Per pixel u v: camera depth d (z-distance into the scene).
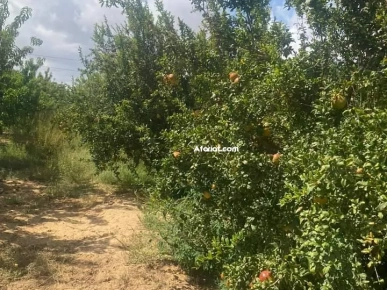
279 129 3.54
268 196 3.27
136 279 4.03
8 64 9.71
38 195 7.16
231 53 5.84
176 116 4.27
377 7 3.94
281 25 5.00
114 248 4.80
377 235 2.38
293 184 2.80
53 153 10.01
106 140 7.59
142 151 7.44
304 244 2.49
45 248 4.76
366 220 2.30
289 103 3.53
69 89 10.24
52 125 10.82
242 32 4.91
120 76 8.16
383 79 3.21
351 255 2.33
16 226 5.54
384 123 2.55
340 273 2.36
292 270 2.71
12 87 10.28
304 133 3.42
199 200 3.84
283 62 3.85
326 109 3.16
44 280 3.96
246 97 3.47
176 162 3.81
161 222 4.71
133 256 4.50
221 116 3.65
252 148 3.52
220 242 3.58
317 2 4.19
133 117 7.47
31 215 6.11
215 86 4.12
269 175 3.21
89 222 5.85
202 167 3.60
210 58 5.76
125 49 8.32
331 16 4.16
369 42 3.98
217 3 5.96
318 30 4.31
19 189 7.49
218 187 3.53
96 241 5.04
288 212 3.07
